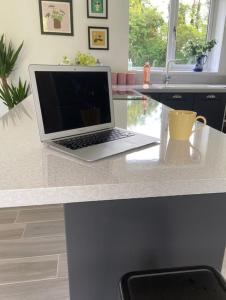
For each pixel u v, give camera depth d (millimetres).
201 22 3998
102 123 1011
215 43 3875
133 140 906
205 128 1148
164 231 1016
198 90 3354
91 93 968
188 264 1085
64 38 3338
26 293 1443
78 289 1068
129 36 3846
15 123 1199
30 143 875
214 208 1024
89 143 857
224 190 645
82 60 2973
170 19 3881
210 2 3916
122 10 3357
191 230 1036
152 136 992
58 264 1644
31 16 3193
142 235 1003
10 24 3184
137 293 733
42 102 831
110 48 3479
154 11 3812
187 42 4016
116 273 1047
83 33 3357
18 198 567
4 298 1413
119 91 2836
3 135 978
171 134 960
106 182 601
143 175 643
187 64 4152
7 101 3068
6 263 1647
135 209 961
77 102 924
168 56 4062
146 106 1885
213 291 743
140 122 1324
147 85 3527
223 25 3855
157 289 747
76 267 1025
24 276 1555
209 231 1056
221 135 1036
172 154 800
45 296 1427
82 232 967
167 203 978
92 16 3311
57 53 3377
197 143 922
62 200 587
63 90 884
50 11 3203
